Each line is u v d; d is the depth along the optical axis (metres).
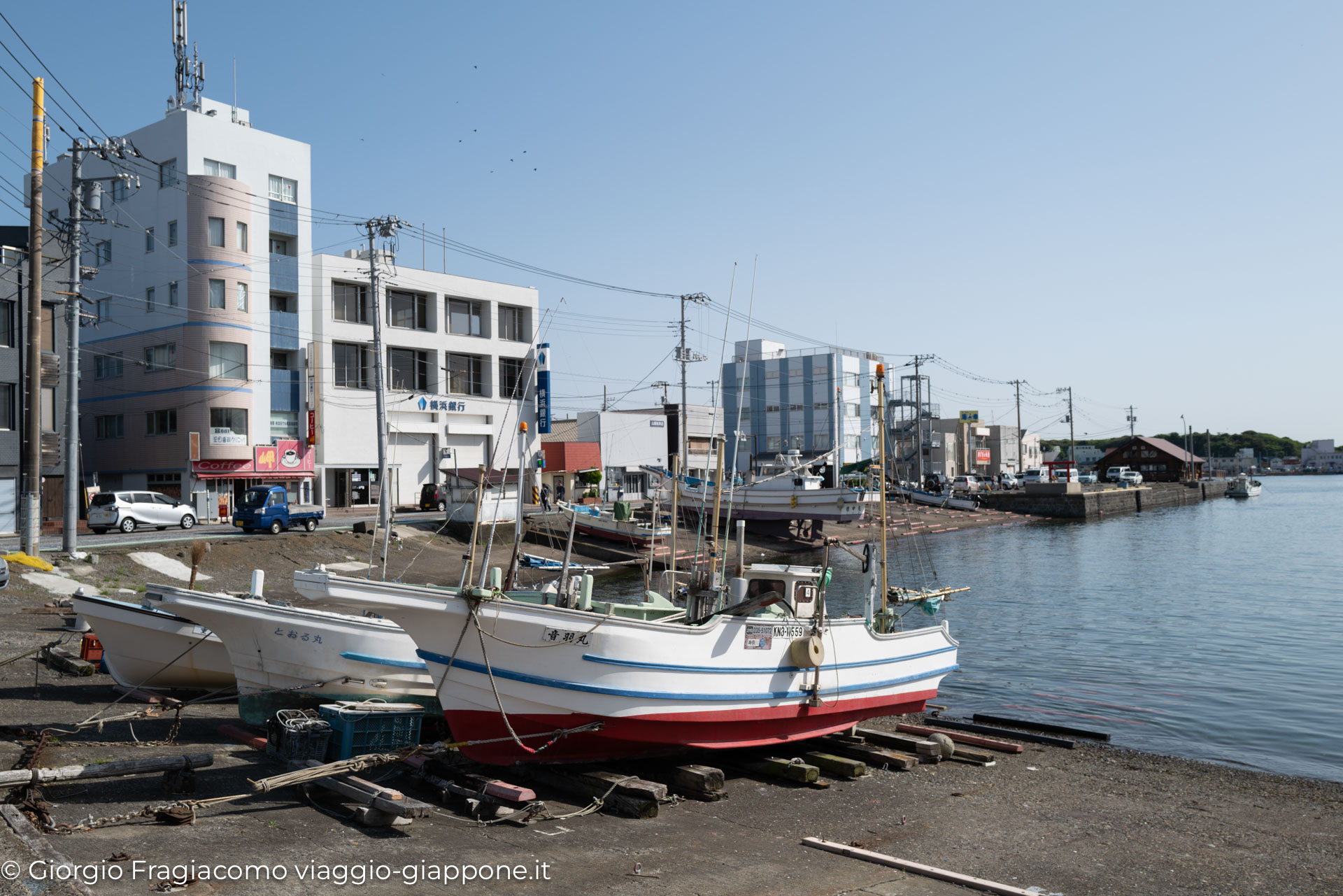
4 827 6.95
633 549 40.22
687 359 50.62
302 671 11.60
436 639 9.73
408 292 52.84
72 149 26.59
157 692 13.15
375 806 8.14
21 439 32.16
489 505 39.41
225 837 7.52
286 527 35.19
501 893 7.00
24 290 32.09
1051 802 11.20
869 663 12.44
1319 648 22.59
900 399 88.06
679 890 7.43
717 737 10.80
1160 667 20.61
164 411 44.66
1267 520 74.19
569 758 10.16
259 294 46.47
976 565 42.28
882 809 10.42
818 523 52.59
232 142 46.72
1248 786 12.34
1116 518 81.00
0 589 21.12
